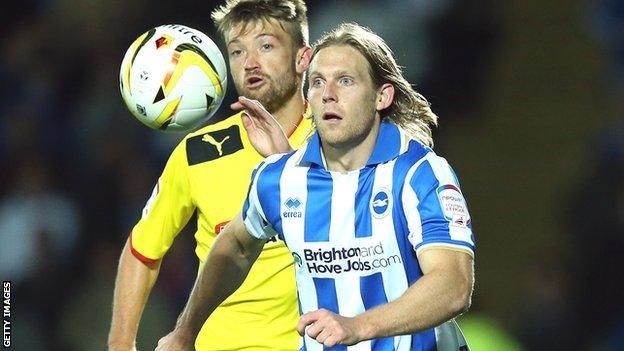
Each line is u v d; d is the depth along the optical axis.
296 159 16.88
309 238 16.50
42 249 40.38
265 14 20.11
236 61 20.33
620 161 42.22
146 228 21.02
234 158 20.33
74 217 41.28
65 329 37.75
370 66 16.33
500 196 46.00
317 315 13.91
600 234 41.00
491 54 46.94
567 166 46.22
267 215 16.95
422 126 17.22
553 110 47.16
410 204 15.89
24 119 44.16
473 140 46.56
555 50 48.00
